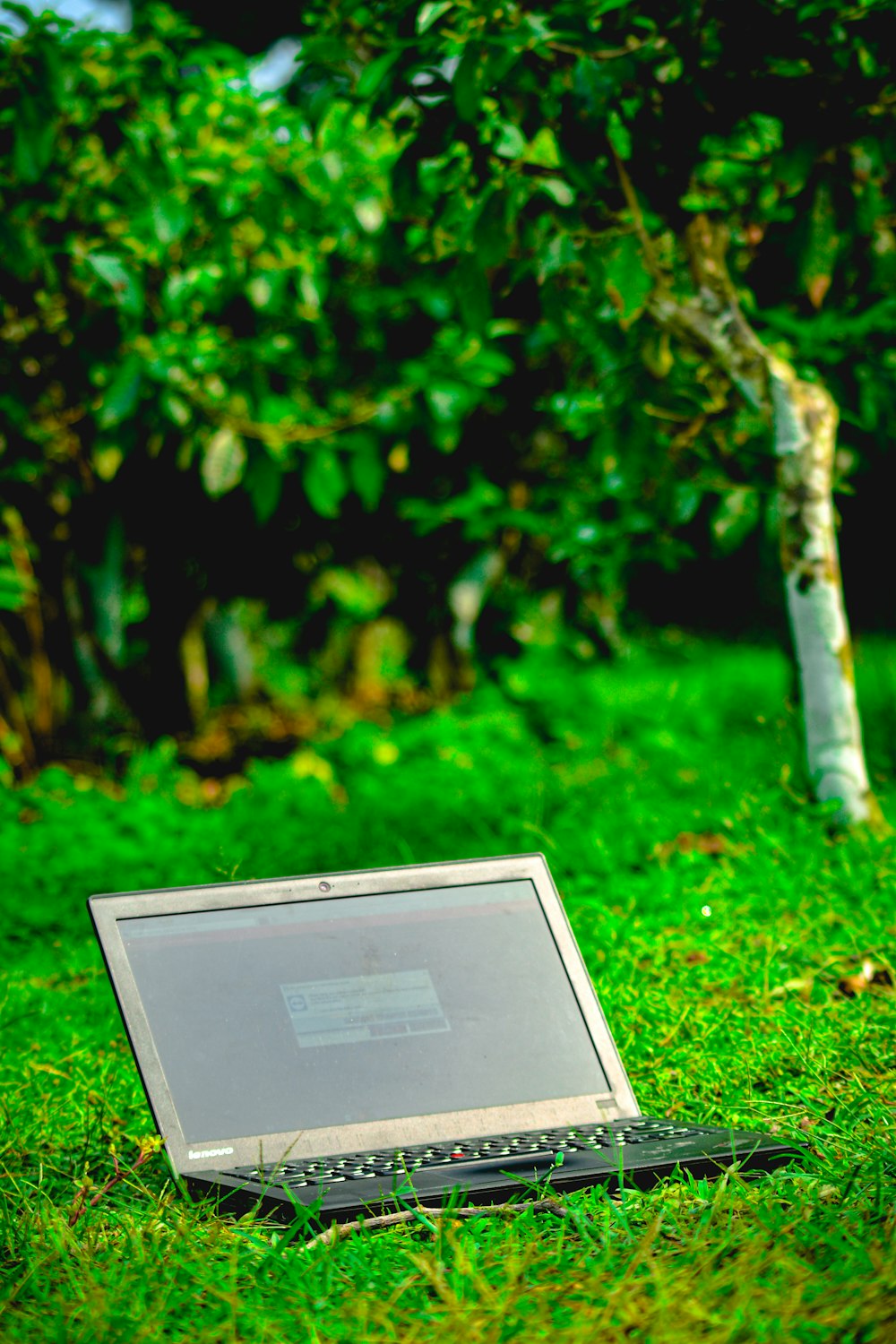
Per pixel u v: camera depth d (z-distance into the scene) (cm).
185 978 269
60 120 682
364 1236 231
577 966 299
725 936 453
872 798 577
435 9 466
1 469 792
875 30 464
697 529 916
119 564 898
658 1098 322
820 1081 322
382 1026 277
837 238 469
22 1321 207
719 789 662
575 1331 192
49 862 620
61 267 727
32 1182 282
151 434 757
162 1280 218
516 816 660
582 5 468
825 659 578
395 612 1000
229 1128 257
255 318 763
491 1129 271
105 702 924
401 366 755
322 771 832
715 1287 204
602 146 480
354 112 541
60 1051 386
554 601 990
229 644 1167
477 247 489
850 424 686
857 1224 228
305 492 843
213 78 733
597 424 678
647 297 575
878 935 439
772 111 473
